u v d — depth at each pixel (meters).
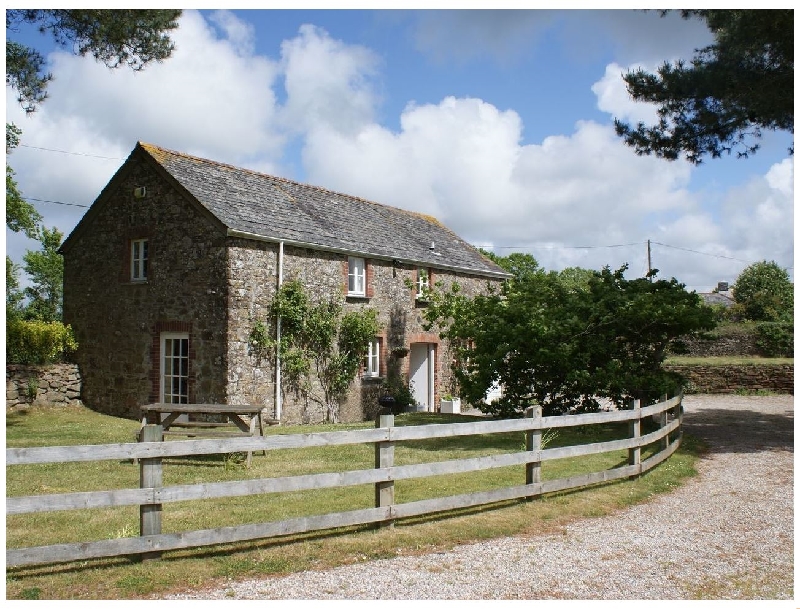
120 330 17.22
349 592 4.98
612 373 13.10
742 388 24.58
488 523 6.84
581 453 8.30
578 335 13.56
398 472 6.61
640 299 13.19
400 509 6.60
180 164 17.05
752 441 13.06
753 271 56.28
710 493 8.53
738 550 6.19
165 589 4.97
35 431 13.74
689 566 5.73
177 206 16.19
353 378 18.50
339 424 15.98
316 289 17.55
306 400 17.03
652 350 14.28
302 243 16.84
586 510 7.50
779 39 11.31
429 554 5.92
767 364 24.69
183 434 10.74
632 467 9.11
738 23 11.23
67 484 8.50
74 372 17.86
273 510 7.15
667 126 13.55
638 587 5.21
